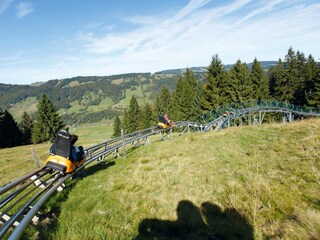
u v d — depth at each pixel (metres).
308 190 6.48
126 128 87.06
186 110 70.94
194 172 9.81
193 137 19.16
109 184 10.01
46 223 6.86
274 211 5.91
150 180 9.75
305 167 7.90
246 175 8.39
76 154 10.34
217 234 5.68
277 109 39.81
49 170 9.91
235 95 60.12
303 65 80.19
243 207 6.49
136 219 6.79
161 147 17.52
